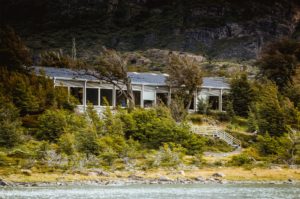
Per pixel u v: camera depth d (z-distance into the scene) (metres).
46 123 93.62
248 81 124.75
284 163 92.25
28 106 101.12
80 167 81.06
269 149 94.69
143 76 127.75
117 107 108.88
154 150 90.38
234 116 119.06
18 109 98.94
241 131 110.56
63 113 96.19
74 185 73.75
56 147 86.25
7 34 114.75
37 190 69.69
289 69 130.25
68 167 80.88
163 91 123.00
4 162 81.19
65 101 106.25
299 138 92.81
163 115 103.94
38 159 82.94
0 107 93.94
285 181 80.56
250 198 65.62
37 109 102.06
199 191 70.44
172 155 86.31
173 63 122.44
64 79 113.94
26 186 72.69
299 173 85.75
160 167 84.81
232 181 79.50
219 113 120.81
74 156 82.06
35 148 84.00
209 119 116.19
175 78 120.88
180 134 95.38
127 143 91.06
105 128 94.75
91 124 95.06
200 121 114.69
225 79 137.12
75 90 116.25
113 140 88.50
